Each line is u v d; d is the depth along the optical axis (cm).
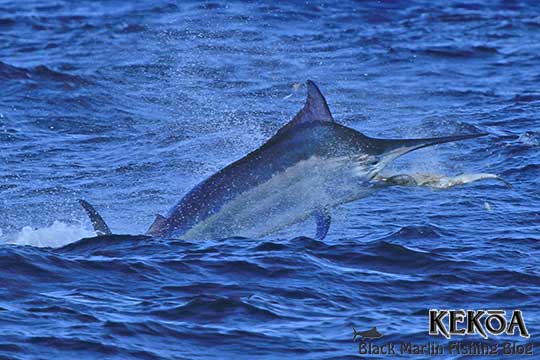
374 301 4075
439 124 7819
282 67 9931
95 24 11519
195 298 3959
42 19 11744
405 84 9312
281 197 4331
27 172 6688
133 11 12050
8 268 4166
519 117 7969
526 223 5250
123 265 4269
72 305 3900
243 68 9881
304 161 4259
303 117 4278
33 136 7644
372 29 11462
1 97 8538
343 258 4488
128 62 9956
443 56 10262
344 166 4212
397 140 4178
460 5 12512
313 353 3600
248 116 8275
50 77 9019
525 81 9444
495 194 5809
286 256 4403
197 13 11931
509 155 6731
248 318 3850
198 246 4478
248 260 4341
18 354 3491
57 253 4459
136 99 8725
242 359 3566
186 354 3578
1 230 5469
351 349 3631
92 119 8156
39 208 5859
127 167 6781
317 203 4294
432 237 4925
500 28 11469
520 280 4325
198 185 4512
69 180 6481
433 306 4034
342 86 9250
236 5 12275
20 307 3872
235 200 4412
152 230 4597
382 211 5441
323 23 11681
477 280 4319
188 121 8119
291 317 3884
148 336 3678
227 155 7200
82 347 3562
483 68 9919
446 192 5784
